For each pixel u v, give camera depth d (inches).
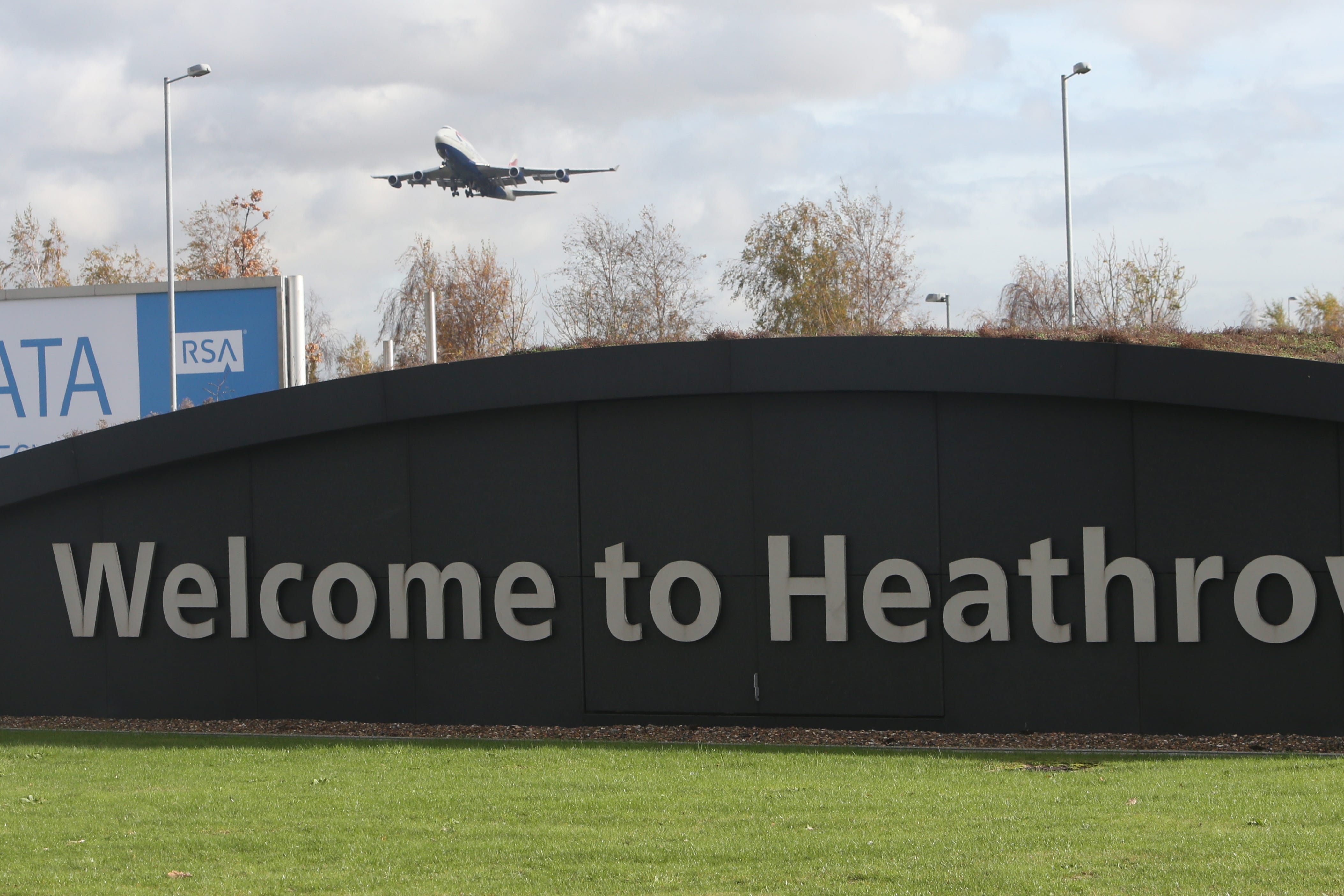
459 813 415.5
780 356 593.9
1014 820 392.2
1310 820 382.0
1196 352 556.1
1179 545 566.9
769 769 493.0
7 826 406.3
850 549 596.7
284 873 348.2
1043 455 579.8
